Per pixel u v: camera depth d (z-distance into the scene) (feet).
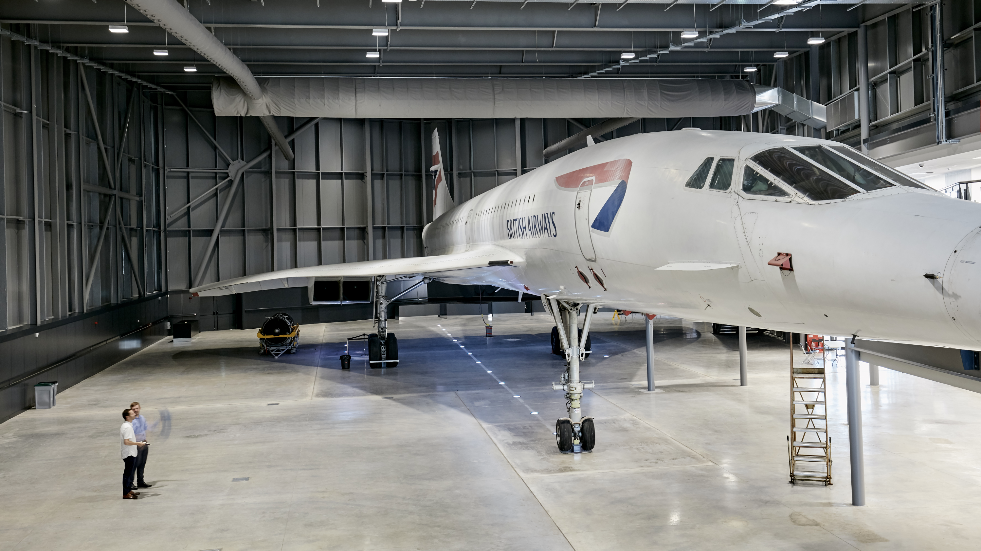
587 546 25.86
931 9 58.44
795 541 25.90
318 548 26.09
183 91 101.81
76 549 26.45
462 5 63.52
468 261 44.75
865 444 38.40
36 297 56.13
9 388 48.70
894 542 25.67
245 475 35.32
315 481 34.12
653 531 27.12
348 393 56.54
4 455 39.73
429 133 114.83
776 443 39.19
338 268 58.29
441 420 46.57
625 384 57.77
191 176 103.19
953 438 39.50
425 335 95.20
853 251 19.03
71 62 65.98
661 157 28.50
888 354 31.35
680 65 88.79
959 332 16.63
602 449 38.70
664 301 28.60
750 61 85.05
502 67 86.84
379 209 112.88
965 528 26.89
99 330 69.15
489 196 51.98
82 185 67.62
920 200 19.25
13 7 53.57
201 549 26.22
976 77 55.62
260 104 73.26
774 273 21.36
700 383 57.52
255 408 51.42
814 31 73.97
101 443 42.22
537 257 38.60
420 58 80.59
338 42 70.59
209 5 60.39
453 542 26.45
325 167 109.60
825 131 80.48
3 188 50.85
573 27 65.05
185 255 103.50
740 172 24.09
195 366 71.51
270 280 57.98
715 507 29.55
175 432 44.52
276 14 61.26
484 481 33.60
